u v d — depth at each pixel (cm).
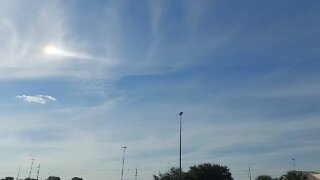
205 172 9556
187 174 9625
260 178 12562
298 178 8550
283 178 8906
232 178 9819
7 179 14650
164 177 10300
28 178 13775
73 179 14662
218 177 9519
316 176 8781
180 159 5994
